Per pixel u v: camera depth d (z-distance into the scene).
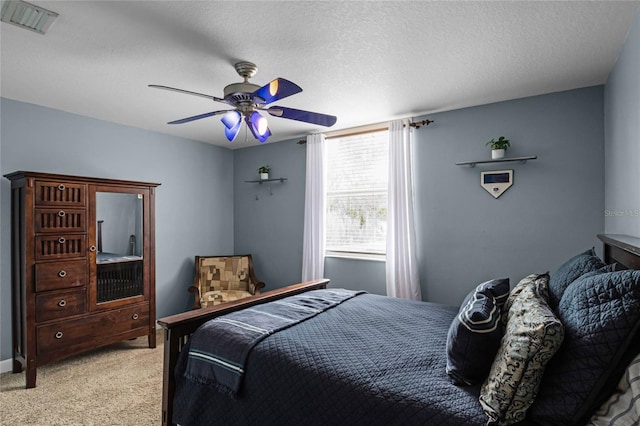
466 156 3.38
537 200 3.06
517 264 3.14
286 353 1.70
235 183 5.14
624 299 1.08
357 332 1.97
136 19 1.85
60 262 2.95
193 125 3.95
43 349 2.82
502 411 1.18
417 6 1.77
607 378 1.06
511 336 1.28
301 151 4.53
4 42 2.08
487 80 2.72
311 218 4.27
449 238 3.47
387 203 3.76
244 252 5.05
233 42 2.10
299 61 2.37
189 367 1.93
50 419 2.26
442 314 2.34
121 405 2.43
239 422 1.71
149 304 3.56
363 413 1.38
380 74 2.60
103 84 2.75
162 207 4.28
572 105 2.92
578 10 1.81
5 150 3.06
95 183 3.20
